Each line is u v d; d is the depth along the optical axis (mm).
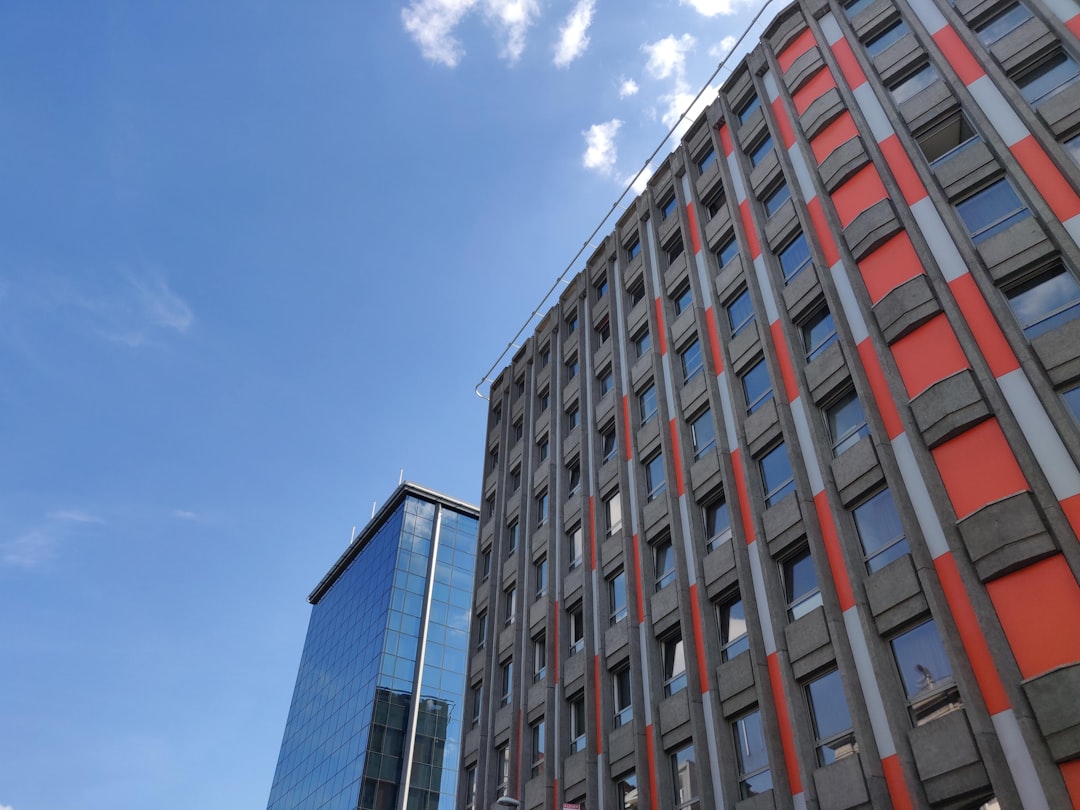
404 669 78312
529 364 42531
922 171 20922
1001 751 14000
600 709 25516
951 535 16219
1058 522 14656
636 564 26875
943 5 23172
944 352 18328
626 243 36781
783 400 22391
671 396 28594
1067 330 16156
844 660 17297
